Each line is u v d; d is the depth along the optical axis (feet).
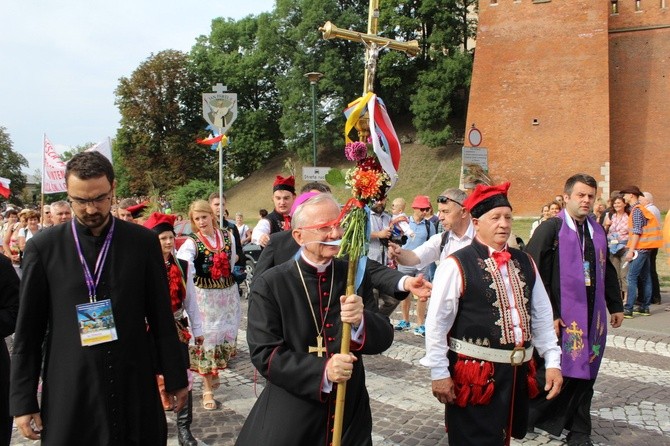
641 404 18.62
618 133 93.61
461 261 11.46
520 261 11.89
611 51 94.43
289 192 19.83
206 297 18.40
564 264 15.17
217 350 18.60
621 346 25.98
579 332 14.90
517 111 94.63
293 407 9.15
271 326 9.25
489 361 11.18
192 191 122.93
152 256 10.19
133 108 156.15
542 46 93.35
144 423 9.82
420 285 9.97
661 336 27.76
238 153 164.86
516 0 94.94
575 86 91.20
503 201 11.55
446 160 127.24
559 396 15.31
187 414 15.70
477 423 11.12
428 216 30.30
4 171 196.03
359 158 9.26
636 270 31.63
